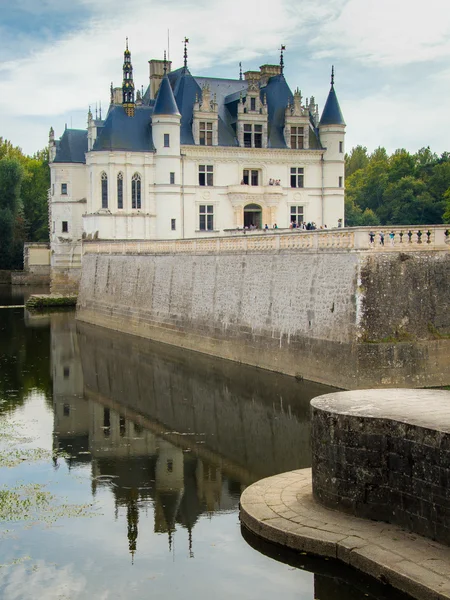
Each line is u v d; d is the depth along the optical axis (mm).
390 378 29578
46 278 107562
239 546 17281
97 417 29734
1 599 15469
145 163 67562
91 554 17359
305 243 34188
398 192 106625
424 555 14609
